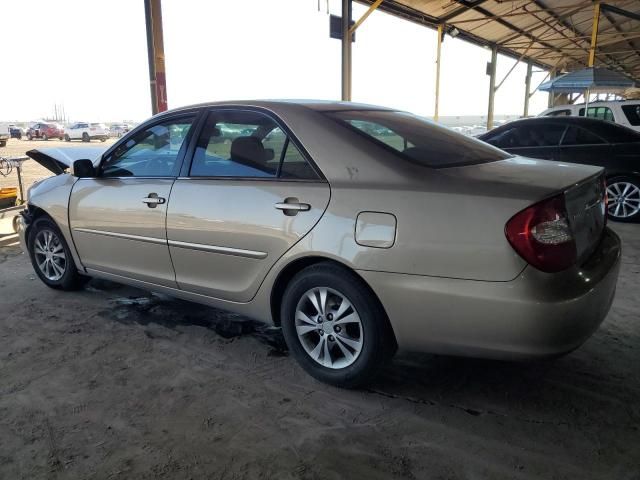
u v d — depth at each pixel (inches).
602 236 106.0
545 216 83.7
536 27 784.3
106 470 83.7
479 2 573.3
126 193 137.1
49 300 162.9
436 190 90.8
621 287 164.6
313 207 102.0
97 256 150.1
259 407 101.3
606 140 270.7
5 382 112.7
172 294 135.2
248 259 113.3
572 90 549.6
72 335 136.3
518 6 625.6
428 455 86.3
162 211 127.3
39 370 117.7
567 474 81.0
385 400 103.3
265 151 113.3
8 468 84.7
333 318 105.0
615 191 270.5
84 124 1510.8
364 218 95.8
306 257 104.3
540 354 85.5
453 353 93.0
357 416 97.9
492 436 91.0
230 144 119.6
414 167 97.0
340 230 98.3
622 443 88.3
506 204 85.0
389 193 94.2
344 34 482.6
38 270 173.5
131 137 142.6
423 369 115.6
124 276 144.8
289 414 98.7
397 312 94.4
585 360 117.4
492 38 806.5
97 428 95.2
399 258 92.3
